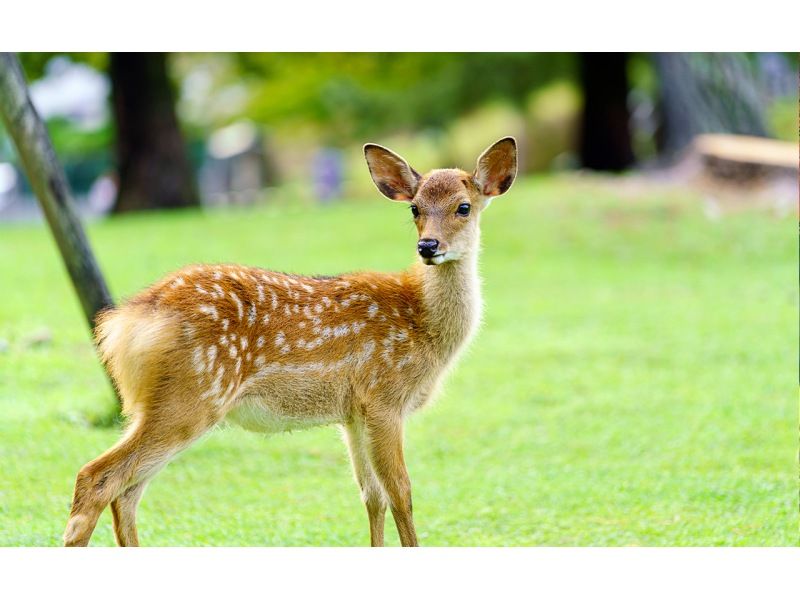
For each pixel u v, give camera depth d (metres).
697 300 18.56
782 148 25.75
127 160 29.11
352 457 9.22
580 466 11.47
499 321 17.39
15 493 10.03
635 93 39.72
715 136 27.89
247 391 8.72
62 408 12.13
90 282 11.70
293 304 8.88
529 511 10.29
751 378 14.34
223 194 50.69
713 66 28.75
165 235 23.33
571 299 18.77
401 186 9.77
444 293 9.38
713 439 12.20
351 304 9.12
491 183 9.70
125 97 28.83
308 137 54.03
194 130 51.25
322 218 25.47
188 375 8.23
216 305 8.47
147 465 8.12
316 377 8.91
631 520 10.04
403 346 9.20
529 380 14.38
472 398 13.72
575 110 44.59
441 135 47.91
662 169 27.84
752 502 10.41
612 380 14.38
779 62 33.00
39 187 11.41
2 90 11.09
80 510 7.81
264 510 10.20
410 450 12.00
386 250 21.97
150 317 8.29
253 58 38.56
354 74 42.19
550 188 25.98
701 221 23.16
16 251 21.62
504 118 46.28
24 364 13.67
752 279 19.73
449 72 39.75
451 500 10.60
